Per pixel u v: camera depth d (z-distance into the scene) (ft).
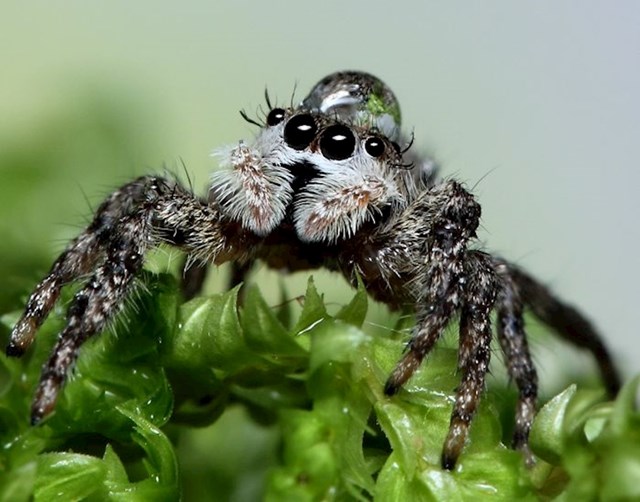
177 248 0.15
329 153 0.15
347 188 0.15
